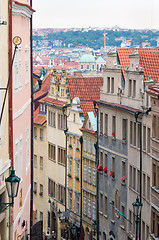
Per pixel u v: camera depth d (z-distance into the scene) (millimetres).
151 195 63406
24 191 47250
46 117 111250
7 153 37281
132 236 71938
